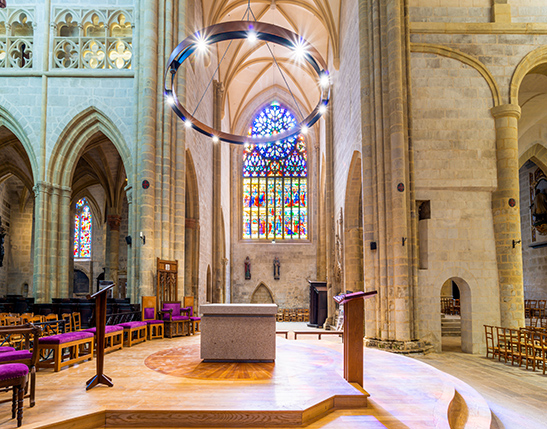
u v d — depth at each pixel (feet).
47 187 52.49
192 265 67.00
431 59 50.01
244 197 116.98
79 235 102.42
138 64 53.06
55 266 51.93
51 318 39.27
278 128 118.62
